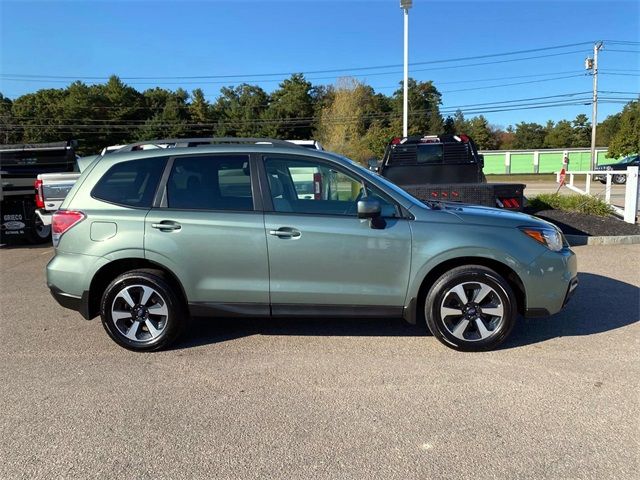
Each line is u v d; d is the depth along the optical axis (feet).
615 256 27.84
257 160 15.07
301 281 14.67
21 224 35.53
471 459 9.67
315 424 11.03
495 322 14.62
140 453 10.04
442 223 14.49
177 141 16.25
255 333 16.78
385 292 14.61
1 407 12.01
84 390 12.85
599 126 286.05
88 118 260.42
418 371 13.62
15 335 17.08
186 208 14.94
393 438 10.44
